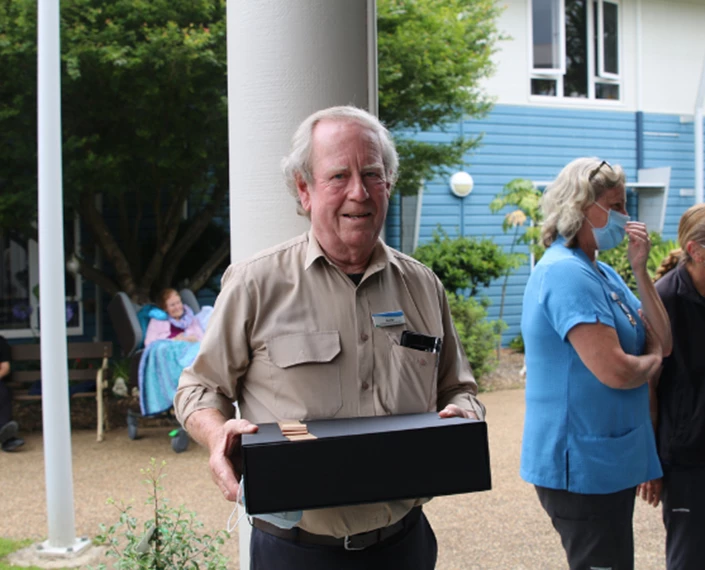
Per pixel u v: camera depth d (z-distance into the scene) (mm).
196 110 6984
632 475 2316
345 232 1704
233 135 2473
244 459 1399
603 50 12516
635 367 2248
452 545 4113
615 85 12672
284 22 2379
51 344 3955
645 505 4758
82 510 4750
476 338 8602
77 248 9234
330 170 1679
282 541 1765
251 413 1772
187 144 7230
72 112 7020
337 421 1630
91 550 4023
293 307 1766
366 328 1774
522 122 11828
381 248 1845
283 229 2393
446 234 10969
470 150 11250
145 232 9477
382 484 1465
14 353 6754
